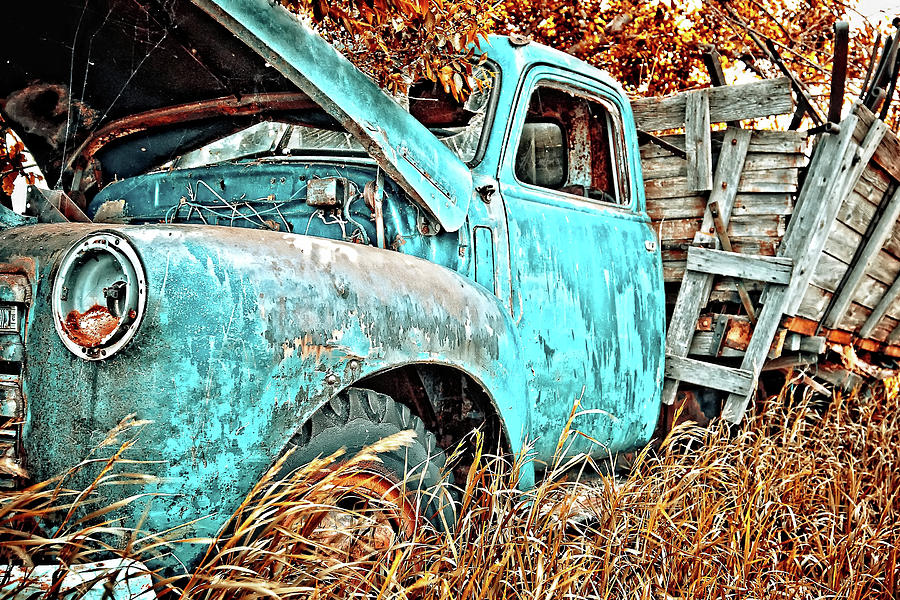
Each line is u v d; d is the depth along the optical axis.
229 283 1.98
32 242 2.07
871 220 4.45
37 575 1.65
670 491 2.95
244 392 1.95
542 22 7.12
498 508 2.46
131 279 1.89
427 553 2.25
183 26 2.54
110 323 1.92
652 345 3.74
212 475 1.92
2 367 2.00
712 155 4.34
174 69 2.84
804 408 4.21
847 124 4.02
